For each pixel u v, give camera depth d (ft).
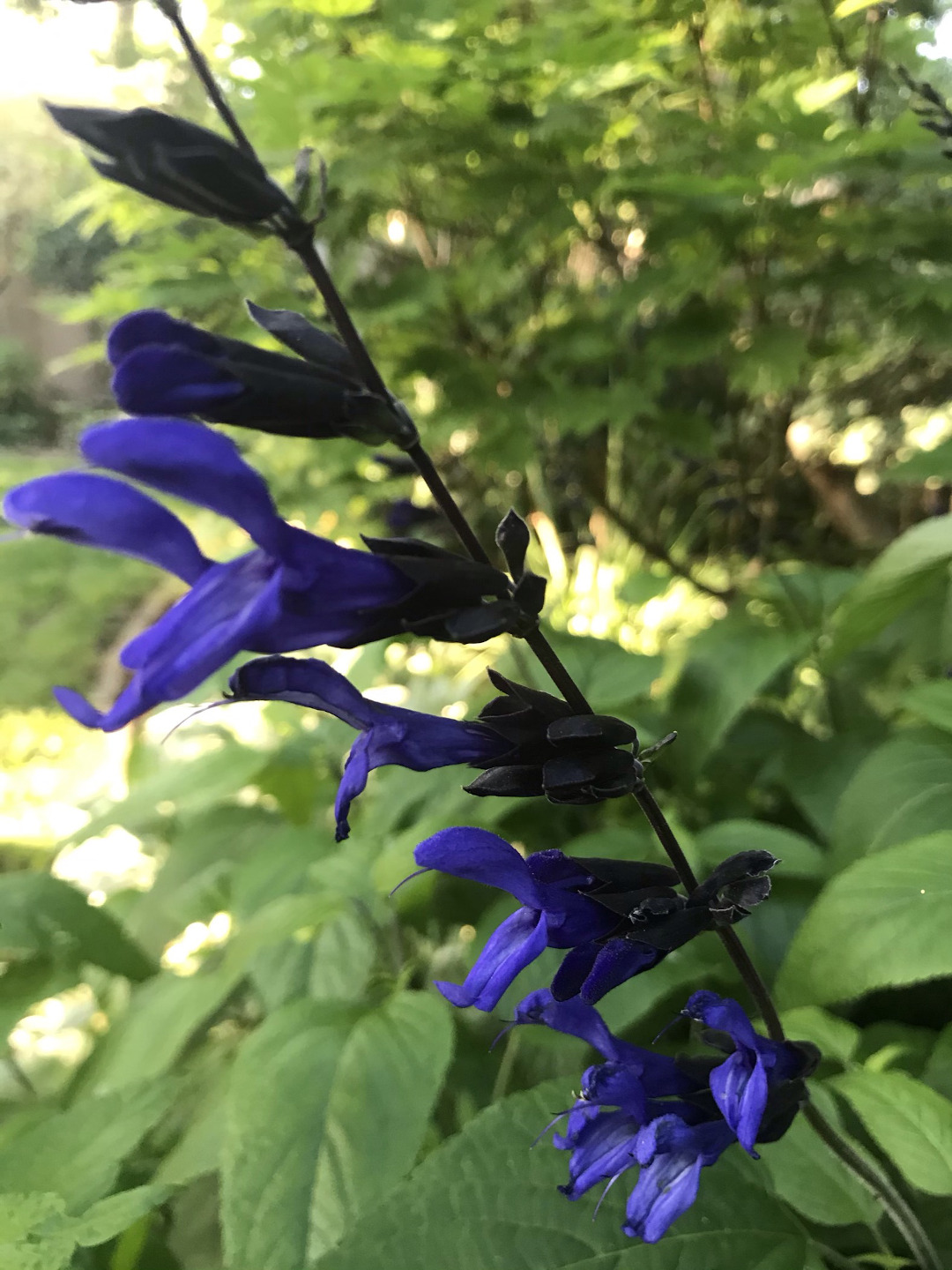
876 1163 0.55
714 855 0.79
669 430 1.33
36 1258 0.51
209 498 0.35
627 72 1.13
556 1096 0.53
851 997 0.57
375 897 0.84
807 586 1.06
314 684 0.38
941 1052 0.63
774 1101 0.43
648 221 1.27
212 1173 0.74
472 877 0.39
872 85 1.11
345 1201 0.56
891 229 1.07
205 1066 0.85
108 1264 0.61
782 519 1.75
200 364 0.35
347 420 0.38
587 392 1.22
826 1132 0.48
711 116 1.21
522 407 1.22
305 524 1.54
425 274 1.24
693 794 0.94
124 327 0.36
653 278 1.14
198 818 1.14
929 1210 0.62
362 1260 0.48
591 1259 0.48
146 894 1.06
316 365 0.38
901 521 1.60
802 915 0.77
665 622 1.49
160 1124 0.79
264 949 0.86
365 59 1.07
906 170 1.04
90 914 0.83
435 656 1.58
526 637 0.40
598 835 0.82
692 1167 0.42
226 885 1.02
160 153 0.35
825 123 0.98
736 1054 0.41
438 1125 0.74
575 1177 0.44
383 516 1.40
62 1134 0.64
